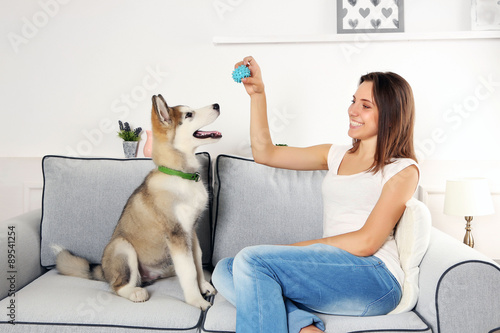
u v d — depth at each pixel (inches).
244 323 51.8
